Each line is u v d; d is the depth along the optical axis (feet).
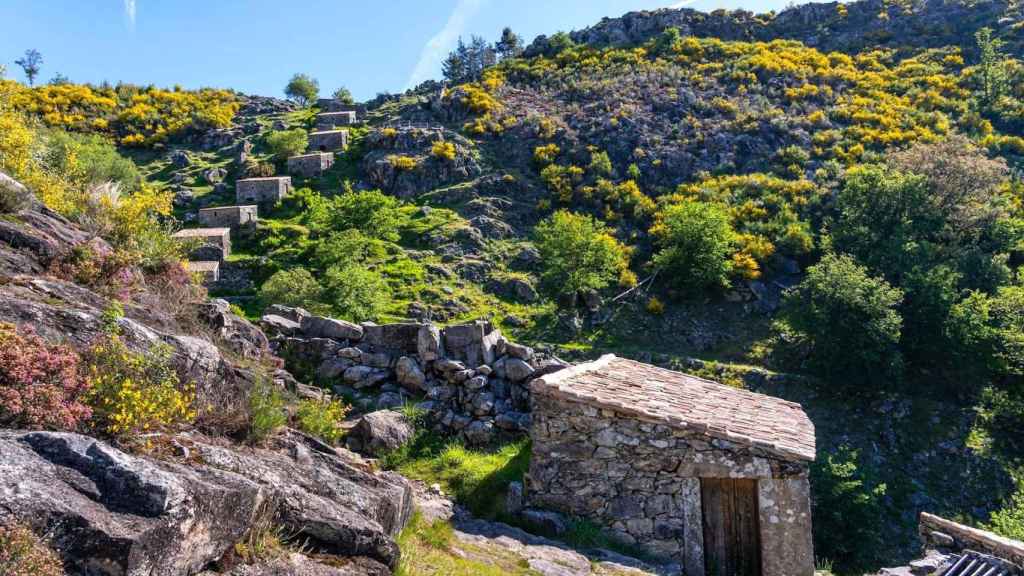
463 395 33.81
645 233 129.70
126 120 197.26
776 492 25.14
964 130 153.28
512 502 26.40
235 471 15.65
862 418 81.30
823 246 112.27
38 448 11.55
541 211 139.54
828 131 152.87
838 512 56.13
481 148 165.68
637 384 30.58
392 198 142.20
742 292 109.29
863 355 82.43
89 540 9.98
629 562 23.15
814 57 199.82
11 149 36.86
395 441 30.04
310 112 217.97
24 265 22.15
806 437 27.73
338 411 29.43
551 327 102.47
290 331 37.11
